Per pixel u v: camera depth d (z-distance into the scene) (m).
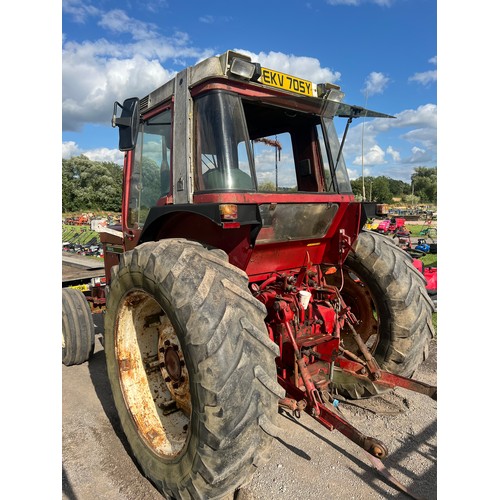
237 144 2.60
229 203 2.25
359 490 2.48
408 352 3.38
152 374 3.03
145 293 2.50
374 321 3.71
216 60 2.53
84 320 4.39
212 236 2.78
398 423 3.20
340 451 2.86
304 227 3.00
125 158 3.72
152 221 2.80
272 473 2.62
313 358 2.87
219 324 2.07
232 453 2.04
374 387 3.17
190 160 2.66
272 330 2.88
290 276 3.17
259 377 2.08
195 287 2.16
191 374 2.11
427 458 2.77
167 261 2.32
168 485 2.33
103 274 6.30
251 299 2.21
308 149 3.43
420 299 3.41
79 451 2.93
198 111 2.64
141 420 2.75
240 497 2.41
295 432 3.10
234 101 2.62
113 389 2.93
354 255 3.49
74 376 4.21
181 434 2.65
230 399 2.01
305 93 3.01
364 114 3.26
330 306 3.10
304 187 3.50
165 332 2.94
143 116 3.30
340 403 3.51
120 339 2.90
